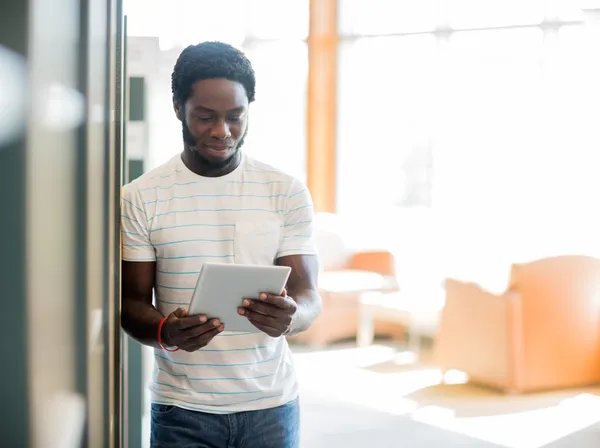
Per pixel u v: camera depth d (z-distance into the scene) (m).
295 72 7.83
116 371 1.67
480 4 6.98
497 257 6.45
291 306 1.62
